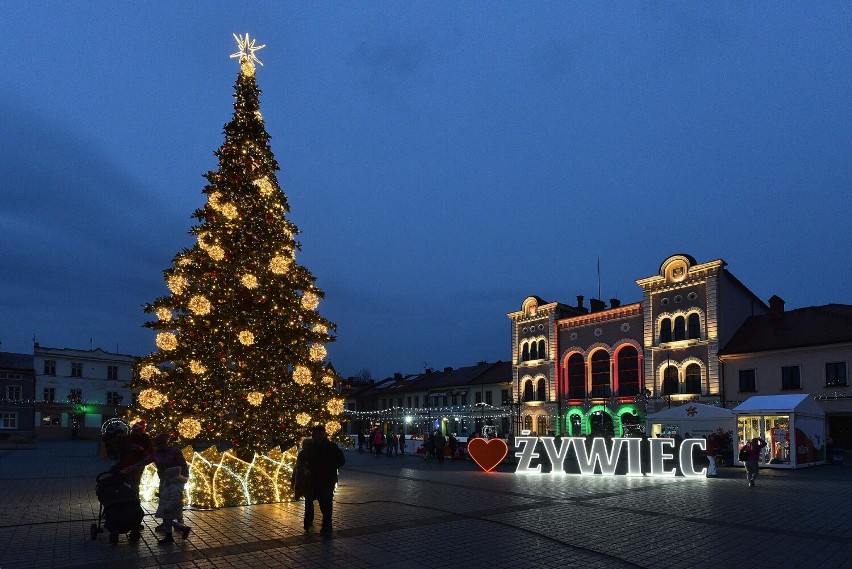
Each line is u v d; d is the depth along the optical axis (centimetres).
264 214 1598
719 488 1795
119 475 998
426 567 842
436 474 2277
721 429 2862
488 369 6469
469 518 1222
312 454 1085
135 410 1426
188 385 1445
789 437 2645
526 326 5506
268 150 1667
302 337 1569
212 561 873
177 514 1004
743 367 3962
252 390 1456
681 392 4238
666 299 4425
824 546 984
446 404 6606
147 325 1470
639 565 859
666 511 1333
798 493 1678
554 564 862
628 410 4572
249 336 1451
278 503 1404
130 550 940
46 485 1833
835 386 3531
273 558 888
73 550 941
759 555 920
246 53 1722
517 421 5378
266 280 1544
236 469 1399
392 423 7062
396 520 1194
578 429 4941
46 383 6538
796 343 3725
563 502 1464
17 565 852
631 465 2186
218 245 1509
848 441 3481
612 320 4822
